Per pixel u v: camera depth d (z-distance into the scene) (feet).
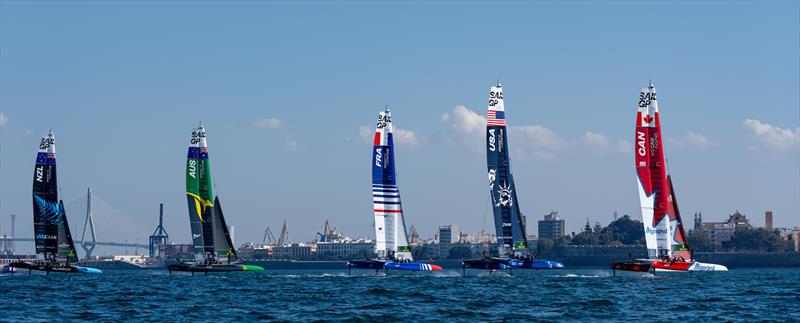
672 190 431.84
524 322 227.61
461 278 436.35
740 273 654.53
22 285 390.63
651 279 404.16
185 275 524.11
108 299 304.71
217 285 387.55
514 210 439.22
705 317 236.84
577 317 237.45
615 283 378.73
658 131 399.85
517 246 438.81
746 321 228.43
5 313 256.11
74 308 270.87
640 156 401.29
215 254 472.85
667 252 410.72
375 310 255.91
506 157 438.40
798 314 242.78
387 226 442.91
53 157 467.11
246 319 236.22
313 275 501.15
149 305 279.49
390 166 441.68
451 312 249.34
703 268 454.81
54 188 467.93
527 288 347.15
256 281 423.23
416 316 239.91
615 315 241.96
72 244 482.69
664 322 226.99
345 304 276.21
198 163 468.75
